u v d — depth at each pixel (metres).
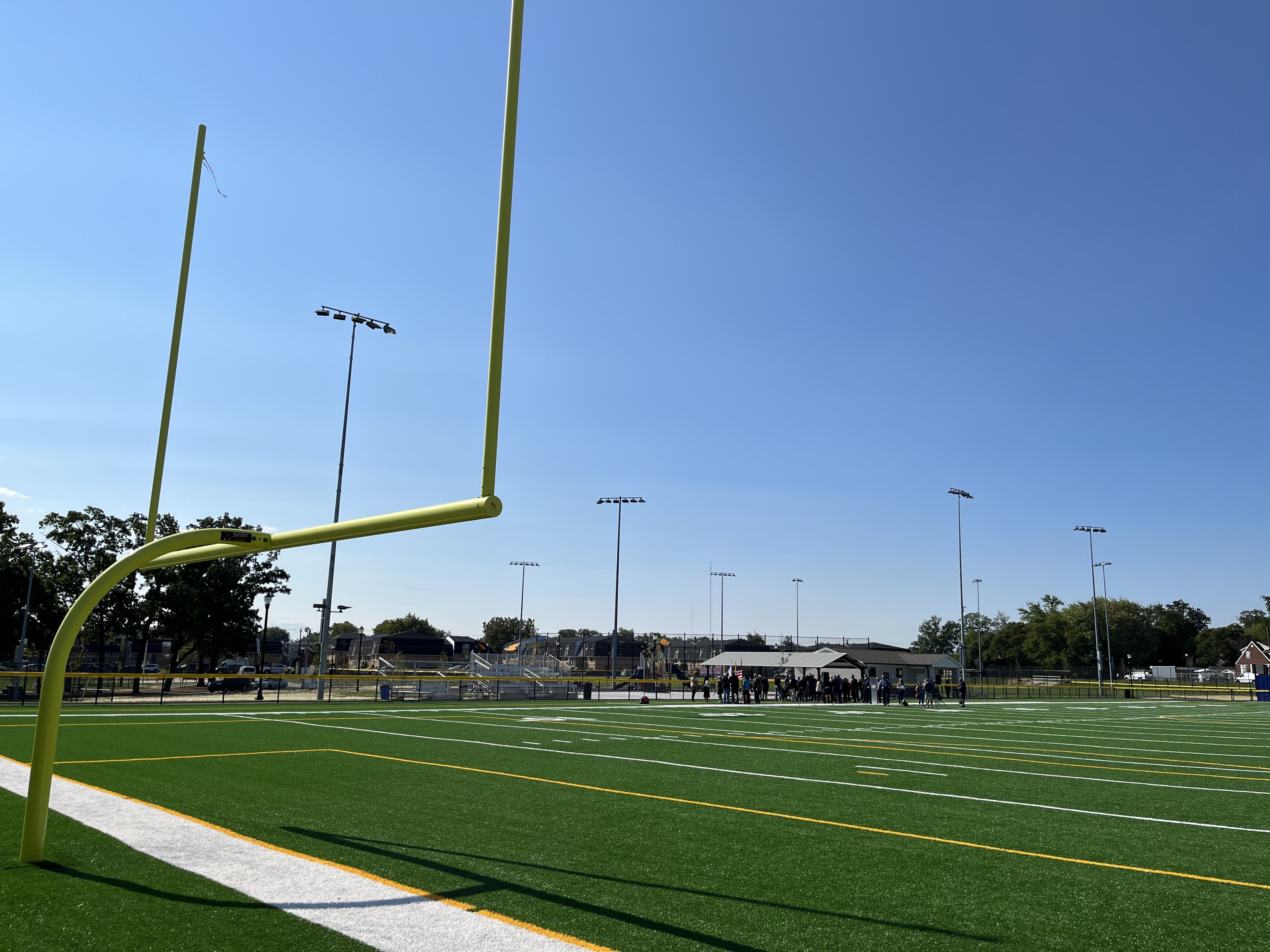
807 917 5.99
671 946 5.26
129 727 19.58
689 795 11.48
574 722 25.16
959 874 7.34
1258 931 5.91
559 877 6.83
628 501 59.53
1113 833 9.38
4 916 5.50
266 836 7.96
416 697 40.50
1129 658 103.94
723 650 74.12
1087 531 76.44
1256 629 123.56
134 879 6.38
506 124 7.16
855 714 34.12
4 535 45.44
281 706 30.70
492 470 6.66
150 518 9.25
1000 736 23.34
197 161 9.72
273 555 50.91
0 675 28.06
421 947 5.06
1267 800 12.10
